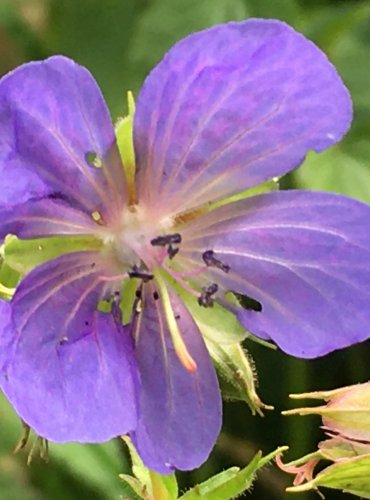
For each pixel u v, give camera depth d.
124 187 0.16
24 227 0.16
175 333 0.16
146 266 0.16
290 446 0.23
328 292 0.16
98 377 0.16
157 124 0.16
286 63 0.15
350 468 0.17
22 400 0.15
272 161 0.16
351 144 0.24
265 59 0.15
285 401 0.23
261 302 0.16
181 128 0.16
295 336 0.16
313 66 0.16
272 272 0.16
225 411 0.24
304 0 0.24
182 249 0.17
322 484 0.17
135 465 0.17
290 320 0.16
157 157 0.16
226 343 0.16
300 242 0.16
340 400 0.17
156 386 0.16
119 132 0.16
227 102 0.16
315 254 0.16
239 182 0.16
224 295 0.16
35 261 0.16
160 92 0.16
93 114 0.16
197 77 0.16
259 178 0.16
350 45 0.25
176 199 0.16
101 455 0.23
